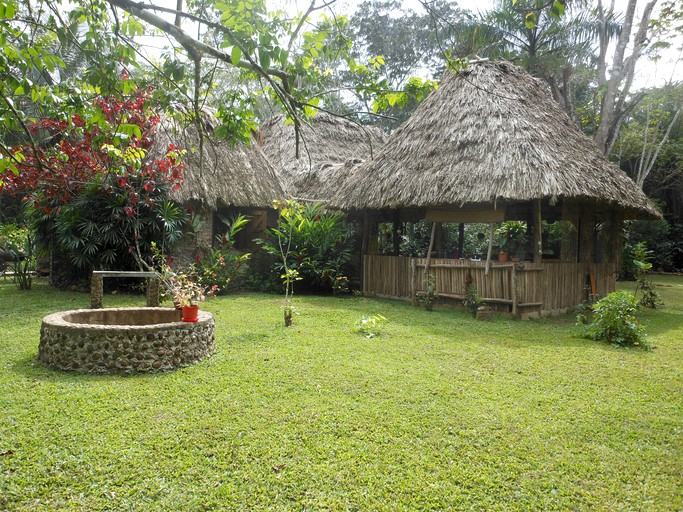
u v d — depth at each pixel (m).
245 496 2.26
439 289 8.23
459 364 4.51
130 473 2.43
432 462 2.62
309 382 3.83
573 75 15.95
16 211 13.98
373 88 2.98
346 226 10.40
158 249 8.60
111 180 7.78
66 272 9.49
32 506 2.14
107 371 3.93
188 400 3.39
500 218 7.41
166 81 2.96
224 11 2.31
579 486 2.43
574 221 8.00
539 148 7.17
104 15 2.74
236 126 3.17
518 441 2.89
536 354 4.98
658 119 18.73
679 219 20.45
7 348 4.67
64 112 2.90
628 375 4.29
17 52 2.36
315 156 12.99
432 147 8.28
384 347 5.09
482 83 8.48
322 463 2.57
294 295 9.44
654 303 9.44
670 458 2.74
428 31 19.00
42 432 2.83
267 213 10.95
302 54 2.91
